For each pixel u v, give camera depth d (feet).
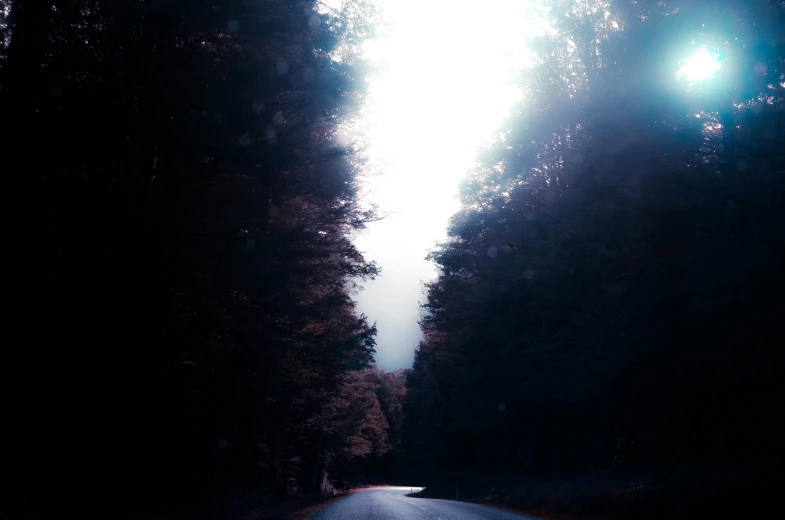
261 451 93.30
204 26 45.24
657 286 49.62
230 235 48.37
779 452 48.62
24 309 37.42
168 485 54.95
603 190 61.72
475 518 64.18
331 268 77.82
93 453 41.19
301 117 56.03
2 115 38.17
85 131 40.91
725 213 43.86
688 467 60.23
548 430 113.70
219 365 58.75
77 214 39.88
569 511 70.64
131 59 43.39
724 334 46.70
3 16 46.52
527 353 95.81
